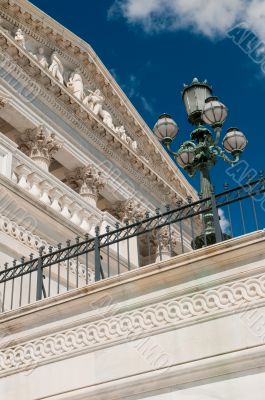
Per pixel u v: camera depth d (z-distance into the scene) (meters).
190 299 7.75
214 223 8.66
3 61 22.59
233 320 7.33
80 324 8.53
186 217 9.09
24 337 8.93
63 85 25.53
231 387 6.90
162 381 7.38
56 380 8.28
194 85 14.36
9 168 15.70
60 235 15.48
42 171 17.16
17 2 25.06
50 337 8.71
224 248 7.70
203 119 13.20
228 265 7.68
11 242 13.64
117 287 8.39
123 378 7.68
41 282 10.03
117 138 27.66
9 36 22.48
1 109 22.48
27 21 25.98
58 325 8.70
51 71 25.97
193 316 7.62
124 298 8.31
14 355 8.91
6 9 24.91
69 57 28.42
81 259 14.52
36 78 24.05
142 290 8.20
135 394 7.50
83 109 26.05
